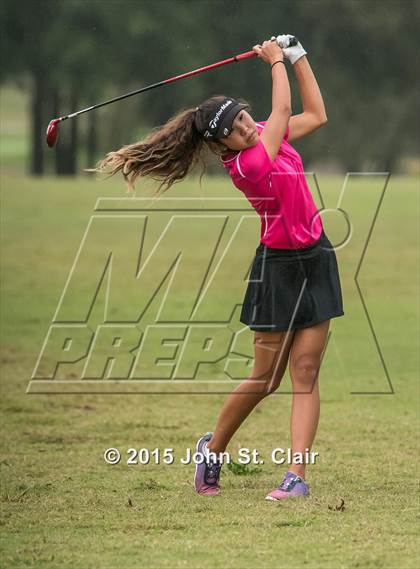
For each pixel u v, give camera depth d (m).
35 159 135.75
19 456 18.45
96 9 124.25
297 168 15.71
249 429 20.73
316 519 14.27
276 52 16.16
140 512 14.75
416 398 23.47
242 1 129.50
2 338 30.28
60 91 133.88
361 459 18.16
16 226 56.12
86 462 18.06
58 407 22.58
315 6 130.62
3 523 14.20
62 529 13.89
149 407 22.61
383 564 12.31
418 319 33.19
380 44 135.88
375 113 144.25
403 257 45.78
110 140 152.25
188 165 15.99
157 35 126.50
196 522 14.18
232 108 15.22
